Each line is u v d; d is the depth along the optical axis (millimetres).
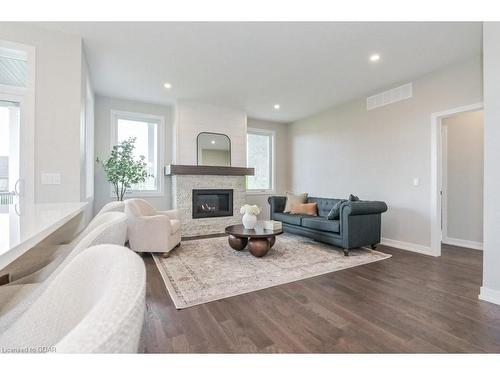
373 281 2654
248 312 2012
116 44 2980
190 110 5098
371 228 3762
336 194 5359
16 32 2545
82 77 2910
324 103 5148
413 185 3947
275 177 6746
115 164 4242
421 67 3572
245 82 4109
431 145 3730
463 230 4289
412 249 3916
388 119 4324
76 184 2764
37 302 553
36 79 2615
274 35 2803
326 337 1688
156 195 5203
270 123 6672
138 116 5055
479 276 2814
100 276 480
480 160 4125
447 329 1784
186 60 3373
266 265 3107
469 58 3316
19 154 2547
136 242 3336
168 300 2199
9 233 804
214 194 5316
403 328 1798
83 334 269
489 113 2174
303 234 4305
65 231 2256
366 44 2979
